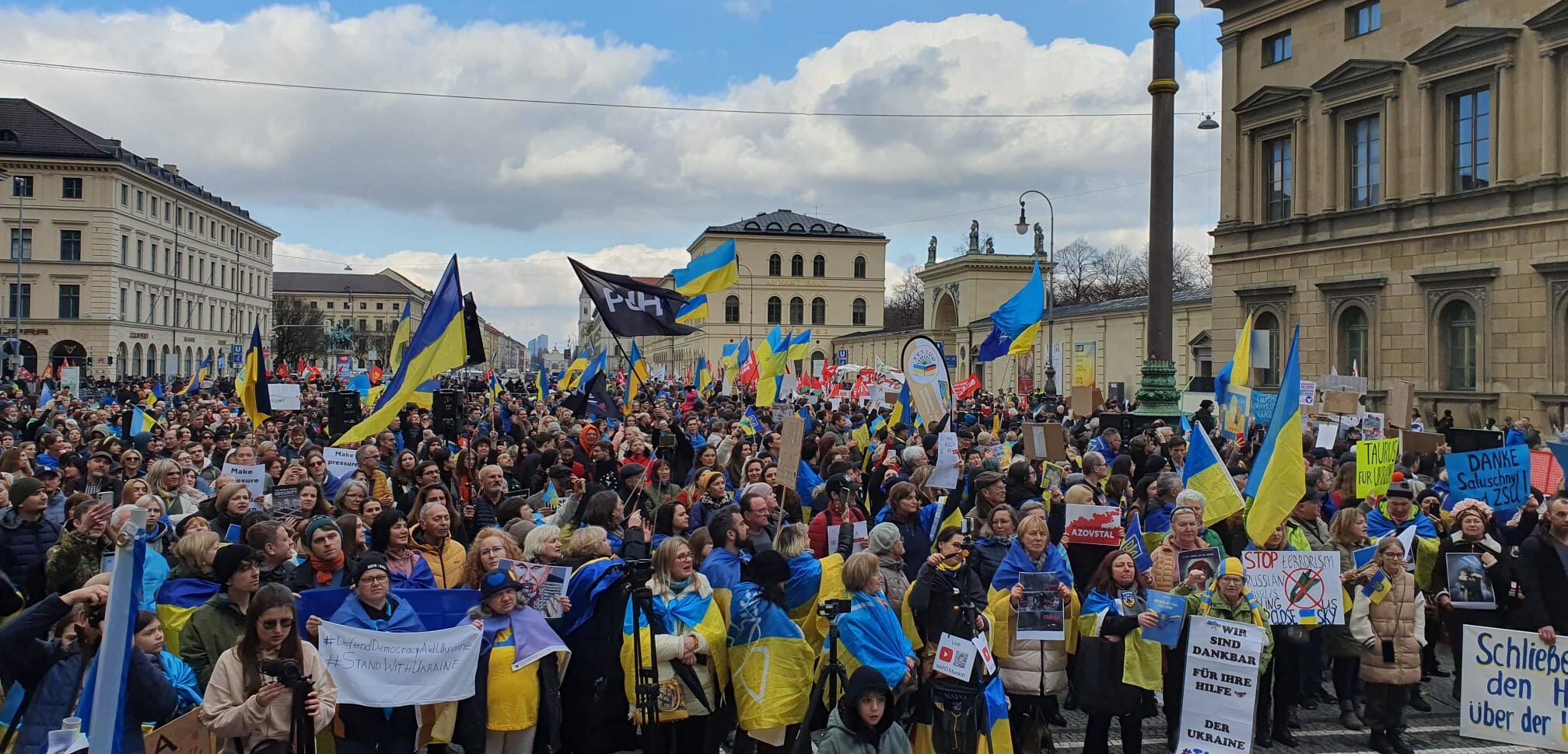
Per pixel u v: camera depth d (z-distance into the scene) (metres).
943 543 7.45
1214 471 9.08
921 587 7.33
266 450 13.92
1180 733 7.64
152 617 5.73
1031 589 7.28
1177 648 8.11
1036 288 20.42
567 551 8.72
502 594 6.70
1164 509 10.33
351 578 7.23
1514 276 29.69
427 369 12.62
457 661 6.48
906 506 9.69
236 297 111.69
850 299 108.31
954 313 80.88
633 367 16.31
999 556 8.45
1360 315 35.03
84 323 82.88
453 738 6.85
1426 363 32.38
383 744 6.47
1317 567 8.34
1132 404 36.16
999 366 66.00
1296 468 8.66
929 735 6.79
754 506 8.98
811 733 7.48
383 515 7.51
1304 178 36.62
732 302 106.19
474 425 21.55
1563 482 12.25
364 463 12.12
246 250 115.25
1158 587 7.98
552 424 17.28
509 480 13.99
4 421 19.73
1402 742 8.37
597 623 7.15
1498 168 30.14
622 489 11.46
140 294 88.88
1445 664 11.20
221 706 5.50
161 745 5.35
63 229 82.88
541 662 6.84
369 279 181.62
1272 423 8.89
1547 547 8.52
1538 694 8.22
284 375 47.91
